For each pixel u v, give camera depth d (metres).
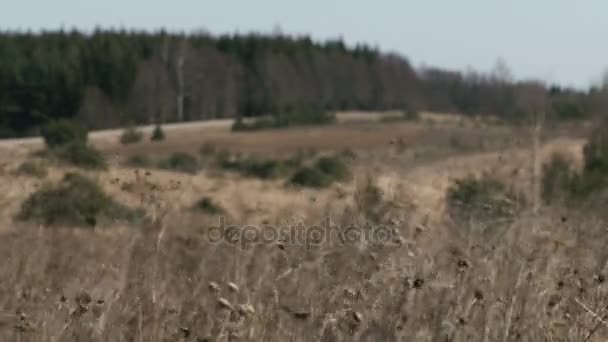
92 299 19.52
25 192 55.66
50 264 25.12
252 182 76.56
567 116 95.06
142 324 18.33
